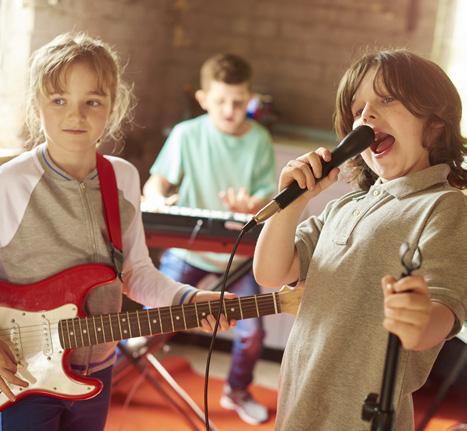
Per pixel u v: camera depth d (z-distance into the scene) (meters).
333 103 4.84
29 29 3.35
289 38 4.85
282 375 1.55
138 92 4.33
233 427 3.29
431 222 1.39
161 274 1.99
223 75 3.37
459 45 4.62
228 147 3.46
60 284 1.81
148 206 2.80
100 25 3.89
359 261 1.45
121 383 3.52
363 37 4.76
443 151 1.51
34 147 1.94
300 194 1.50
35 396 1.82
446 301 1.30
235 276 2.79
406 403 1.48
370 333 1.41
